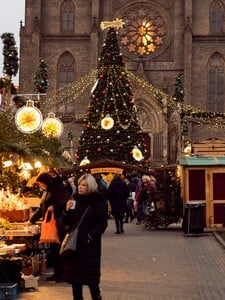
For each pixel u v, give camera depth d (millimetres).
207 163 31062
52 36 81688
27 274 15523
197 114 72062
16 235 15602
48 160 19922
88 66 81438
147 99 78750
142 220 36656
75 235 11742
